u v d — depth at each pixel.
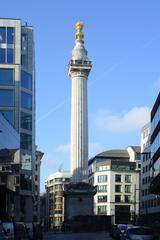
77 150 109.81
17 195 75.94
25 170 86.75
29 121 89.44
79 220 106.50
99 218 108.62
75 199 108.38
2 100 86.38
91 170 174.12
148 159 133.62
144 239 32.84
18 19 88.88
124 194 161.62
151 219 122.38
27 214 85.88
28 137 88.69
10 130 67.50
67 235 78.19
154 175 81.94
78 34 117.94
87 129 111.50
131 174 163.12
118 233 52.19
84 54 115.38
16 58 87.81
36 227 49.03
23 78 88.94
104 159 172.75
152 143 88.00
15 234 30.72
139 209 141.88
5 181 63.44
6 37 88.00
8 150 65.62
